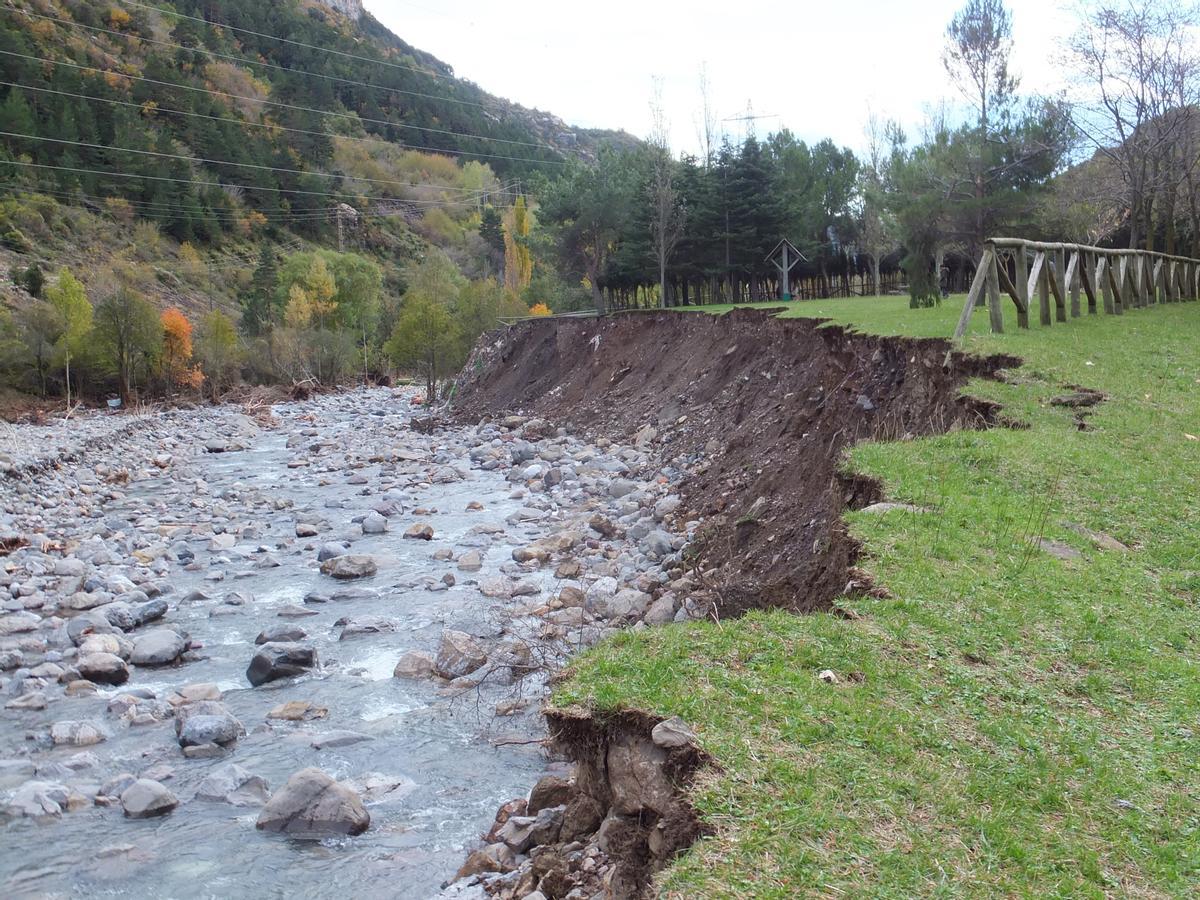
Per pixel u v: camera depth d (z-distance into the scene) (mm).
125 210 102938
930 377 16453
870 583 8469
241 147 129000
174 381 59781
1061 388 14891
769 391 22734
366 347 78562
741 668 6824
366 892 7855
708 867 4801
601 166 60500
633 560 17016
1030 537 9672
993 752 5922
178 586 17953
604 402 33750
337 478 30688
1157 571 9430
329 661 13609
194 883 8133
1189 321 21000
